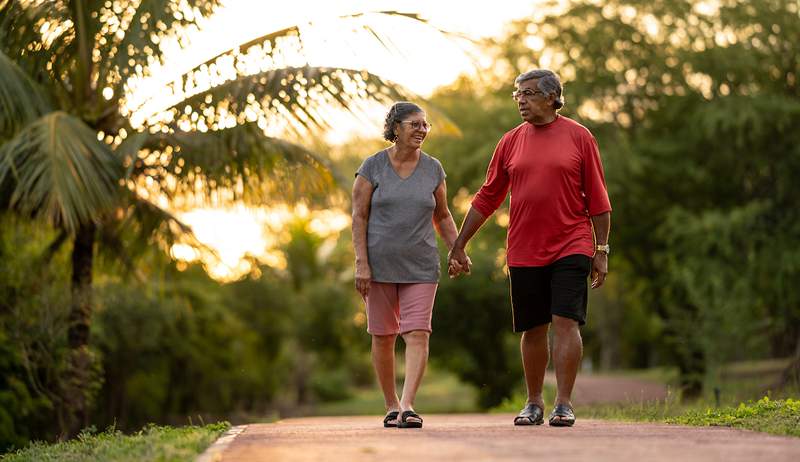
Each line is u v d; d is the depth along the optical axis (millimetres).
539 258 6352
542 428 5895
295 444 4879
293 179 12719
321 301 41812
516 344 28531
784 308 21781
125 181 11398
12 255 13180
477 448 4469
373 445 4691
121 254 13375
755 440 4844
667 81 22250
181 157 11773
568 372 6242
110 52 11414
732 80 22188
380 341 6578
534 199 6328
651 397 11055
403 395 6219
